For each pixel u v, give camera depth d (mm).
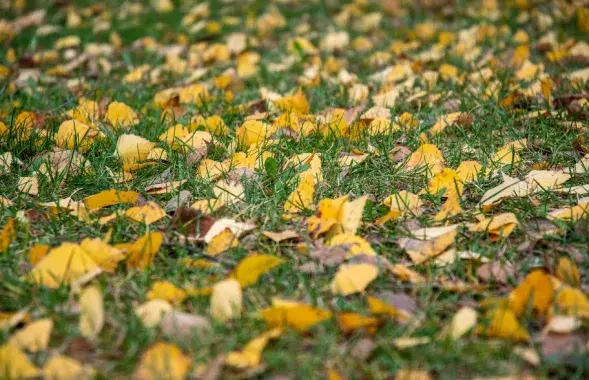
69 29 5820
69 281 1924
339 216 2217
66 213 2355
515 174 2701
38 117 3242
